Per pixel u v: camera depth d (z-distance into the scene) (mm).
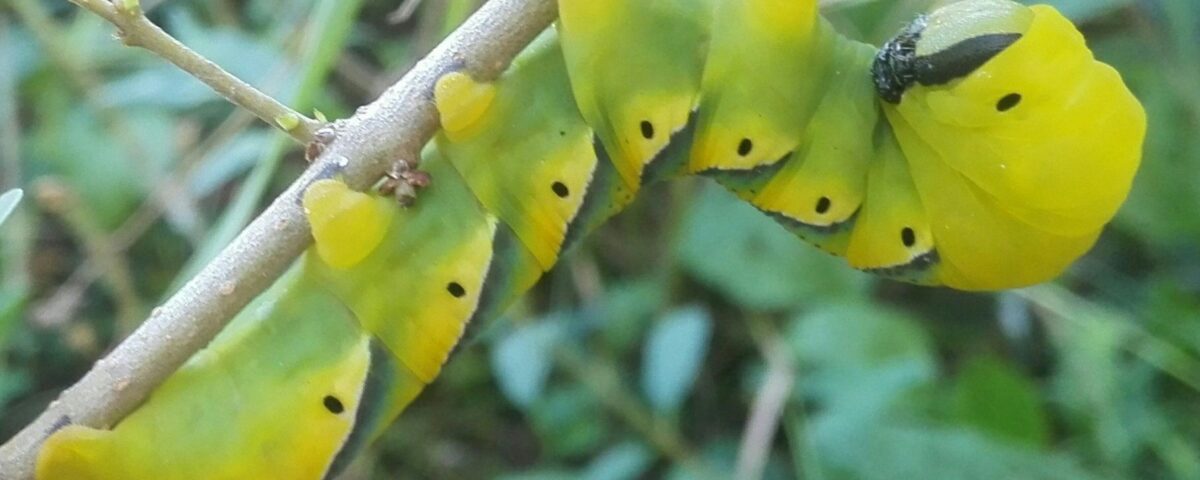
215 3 311
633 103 218
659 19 217
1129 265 342
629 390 314
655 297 318
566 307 338
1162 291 320
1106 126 211
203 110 328
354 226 213
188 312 212
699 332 288
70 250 336
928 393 307
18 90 315
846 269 315
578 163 219
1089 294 337
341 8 248
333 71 333
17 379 308
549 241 223
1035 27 209
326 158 213
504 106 218
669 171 225
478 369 330
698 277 326
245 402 220
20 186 308
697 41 218
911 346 304
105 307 327
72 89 312
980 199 220
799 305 313
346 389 221
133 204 310
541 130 219
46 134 313
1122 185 215
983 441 293
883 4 302
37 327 317
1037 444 301
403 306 222
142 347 213
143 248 329
